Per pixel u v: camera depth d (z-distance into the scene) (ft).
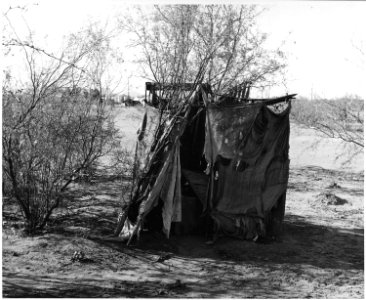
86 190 33.06
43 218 28.30
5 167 27.45
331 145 72.95
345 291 22.57
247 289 22.25
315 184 51.75
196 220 30.04
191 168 31.37
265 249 28.25
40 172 27.73
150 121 29.89
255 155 29.14
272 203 29.96
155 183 27.02
